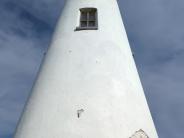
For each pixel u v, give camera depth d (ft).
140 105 48.70
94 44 51.42
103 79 47.96
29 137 44.19
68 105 45.44
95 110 44.88
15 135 46.21
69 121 44.04
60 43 52.85
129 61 53.21
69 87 47.09
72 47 51.44
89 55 50.14
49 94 47.11
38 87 49.16
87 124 43.68
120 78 49.14
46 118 44.93
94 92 46.50
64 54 50.93
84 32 53.01
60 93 46.75
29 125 45.37
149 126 47.62
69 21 55.47
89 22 55.67
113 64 50.08
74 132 43.14
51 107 45.73
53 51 52.49
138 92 50.21
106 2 58.65
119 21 58.08
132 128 45.11
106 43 52.01
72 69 48.83
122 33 56.49
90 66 48.93
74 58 50.01
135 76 52.24
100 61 49.73
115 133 43.60
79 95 46.19
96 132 43.11
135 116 46.57
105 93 46.68
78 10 56.54
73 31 53.57
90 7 56.39
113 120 44.57
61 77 48.32
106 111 45.06
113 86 47.73
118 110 45.70
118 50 52.34
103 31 53.36
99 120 44.09
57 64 50.11
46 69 50.65
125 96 47.65
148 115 49.14
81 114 44.47
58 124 44.01
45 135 43.55
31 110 46.96
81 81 47.50
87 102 45.52
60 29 55.21
